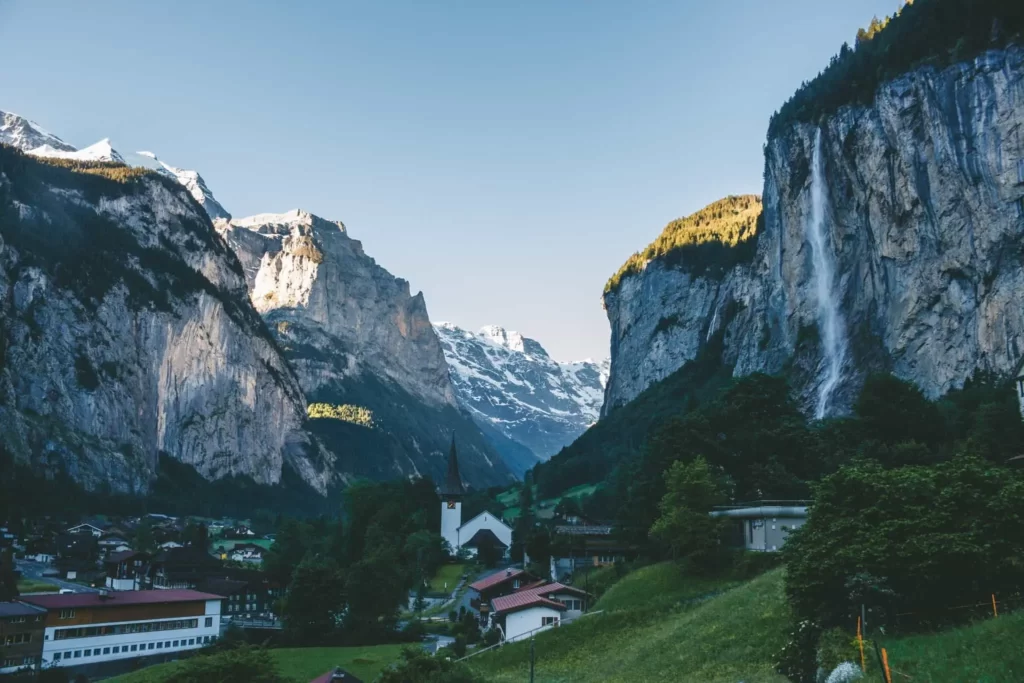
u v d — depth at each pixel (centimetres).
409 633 10000
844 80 19812
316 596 10169
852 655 3631
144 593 11338
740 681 4403
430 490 18200
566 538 10769
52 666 9606
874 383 10838
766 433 10300
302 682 7250
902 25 19075
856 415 11875
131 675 8688
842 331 18250
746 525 7806
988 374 14162
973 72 15400
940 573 3962
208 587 13638
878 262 17388
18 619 9494
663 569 7988
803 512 7375
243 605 13712
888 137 17175
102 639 10325
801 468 10006
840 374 17775
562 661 6228
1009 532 4028
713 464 9662
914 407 10562
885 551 4141
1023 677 2880
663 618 6488
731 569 7400
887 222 17050
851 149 18312
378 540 13900
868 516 4475
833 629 4009
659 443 10250
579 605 8019
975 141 15175
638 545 9569
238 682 5659
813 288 19688
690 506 7894
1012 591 3897
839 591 4288
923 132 16375
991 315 14400
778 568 6419
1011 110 14675
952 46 16388
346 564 14600
